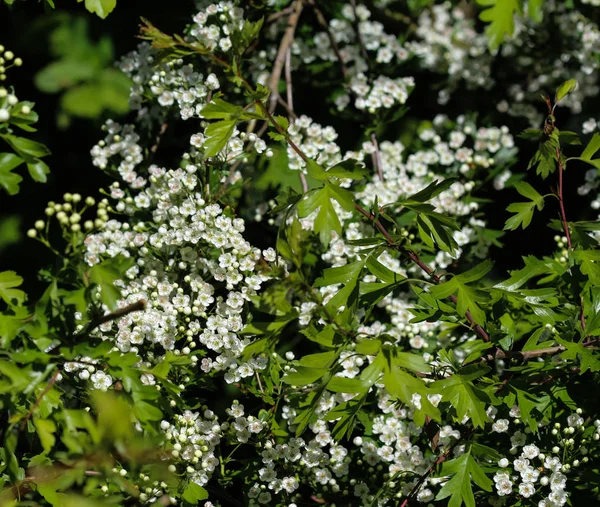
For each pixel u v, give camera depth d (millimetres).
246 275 2410
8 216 3150
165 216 2551
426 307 2469
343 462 2477
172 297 2512
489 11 2162
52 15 3104
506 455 2346
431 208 2105
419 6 3879
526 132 2416
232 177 2803
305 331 2064
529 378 2309
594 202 3252
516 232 3652
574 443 2309
